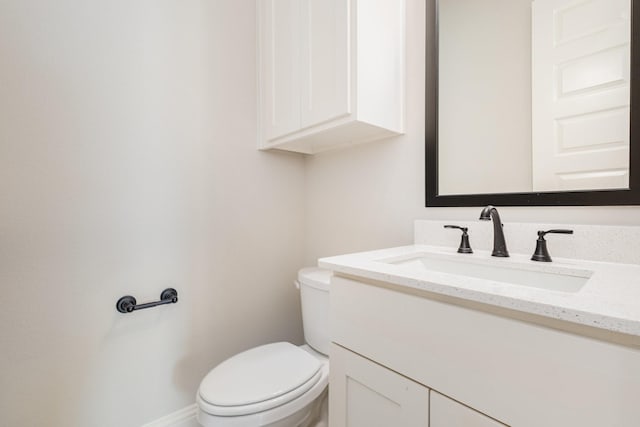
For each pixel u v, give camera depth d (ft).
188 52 4.16
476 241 3.27
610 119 2.52
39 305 3.15
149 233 3.84
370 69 3.45
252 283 4.86
